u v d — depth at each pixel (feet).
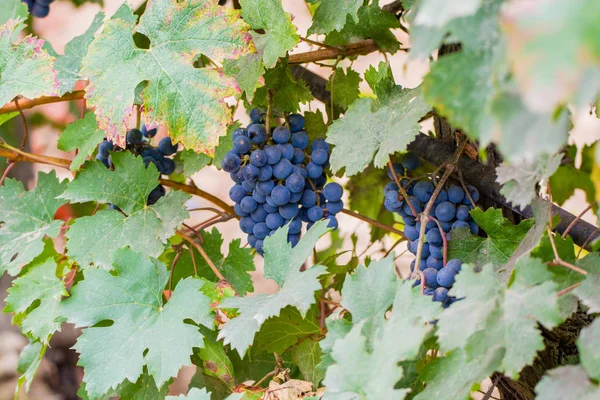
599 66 2.24
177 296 3.91
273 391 3.86
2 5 4.27
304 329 4.11
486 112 2.97
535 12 2.30
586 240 3.72
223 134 3.83
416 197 4.00
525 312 3.26
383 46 4.26
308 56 4.22
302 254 3.73
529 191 3.48
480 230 3.99
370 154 3.80
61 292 4.05
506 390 3.98
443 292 3.71
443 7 2.83
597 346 3.14
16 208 4.27
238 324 3.66
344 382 3.35
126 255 3.96
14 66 4.03
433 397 3.38
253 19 3.97
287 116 4.17
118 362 3.84
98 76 3.92
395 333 3.35
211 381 4.26
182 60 3.88
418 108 3.69
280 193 3.95
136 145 4.33
